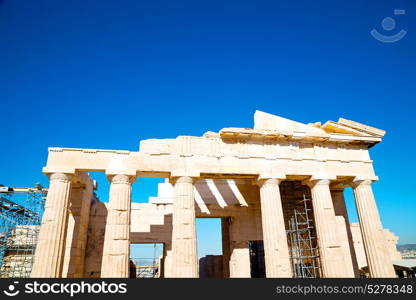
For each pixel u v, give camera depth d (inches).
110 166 893.8
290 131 1009.5
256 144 1007.0
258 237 1232.8
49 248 792.3
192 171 927.7
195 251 858.1
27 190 1139.3
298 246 1144.8
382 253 965.2
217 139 986.1
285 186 1282.0
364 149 1088.2
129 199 885.2
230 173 954.1
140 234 1197.7
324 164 1029.8
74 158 885.8
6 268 1117.1
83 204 1059.9
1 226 1128.2
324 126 1087.6
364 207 1018.1
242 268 1183.6
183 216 879.1
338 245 946.1
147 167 909.8
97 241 1148.5
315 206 1000.2
